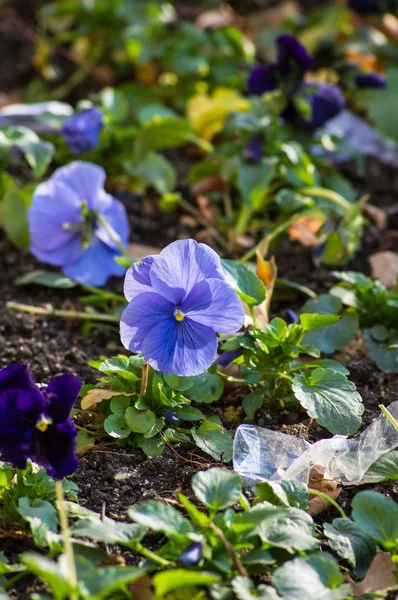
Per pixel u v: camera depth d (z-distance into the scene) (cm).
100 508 85
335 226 102
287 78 108
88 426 90
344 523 84
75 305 102
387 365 94
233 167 108
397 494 87
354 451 88
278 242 107
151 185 115
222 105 115
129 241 108
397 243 108
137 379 88
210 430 89
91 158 113
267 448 88
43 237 102
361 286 97
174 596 80
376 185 116
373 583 82
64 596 77
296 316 96
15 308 101
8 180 108
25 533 83
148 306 86
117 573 77
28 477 84
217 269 86
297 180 107
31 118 115
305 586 79
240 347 90
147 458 88
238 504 85
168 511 81
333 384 88
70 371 95
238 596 78
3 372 82
